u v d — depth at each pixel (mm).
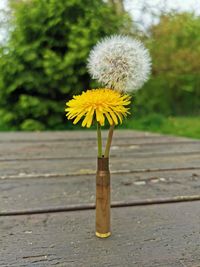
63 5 1180
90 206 238
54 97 1266
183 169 375
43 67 1207
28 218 214
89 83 1215
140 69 172
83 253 162
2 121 1279
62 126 1270
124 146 579
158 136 752
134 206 240
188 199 257
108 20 1193
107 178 179
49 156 474
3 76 1197
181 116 1726
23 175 346
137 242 175
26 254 162
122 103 156
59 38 1230
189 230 192
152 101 1610
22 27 1190
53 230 193
